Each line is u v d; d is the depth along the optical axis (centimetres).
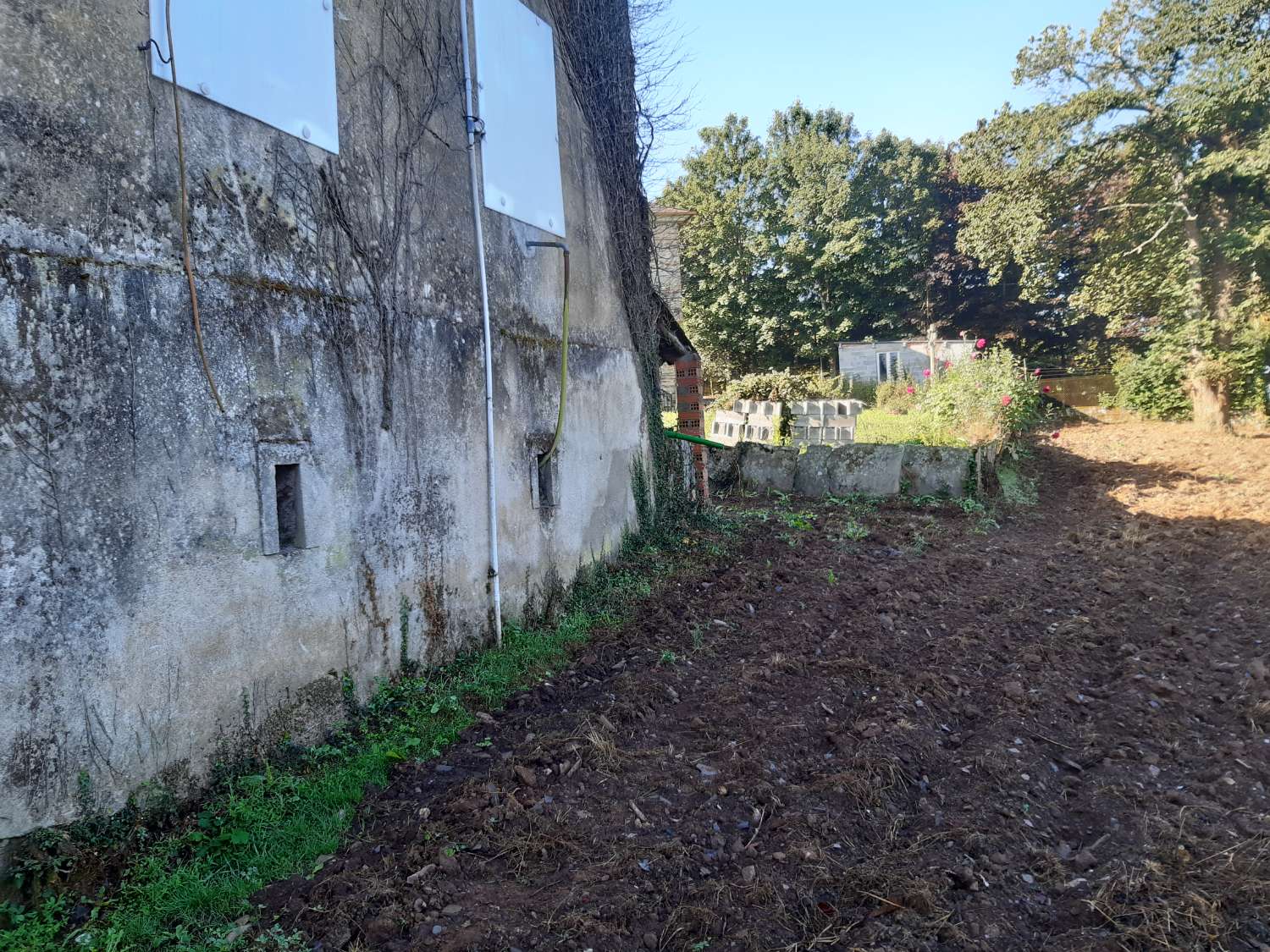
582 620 588
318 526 397
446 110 511
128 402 308
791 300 3800
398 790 367
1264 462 1303
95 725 295
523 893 294
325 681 400
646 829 336
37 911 271
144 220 317
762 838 333
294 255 387
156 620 317
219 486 344
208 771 338
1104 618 630
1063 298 3531
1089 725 455
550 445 613
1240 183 1689
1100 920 292
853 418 1525
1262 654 532
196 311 334
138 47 318
